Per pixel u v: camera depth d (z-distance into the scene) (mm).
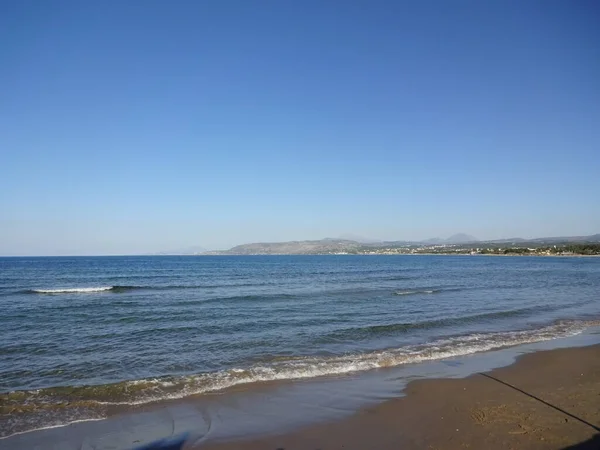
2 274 59688
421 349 14625
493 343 15680
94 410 8922
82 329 18000
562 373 11914
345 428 8109
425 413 8836
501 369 12227
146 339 16062
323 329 17969
